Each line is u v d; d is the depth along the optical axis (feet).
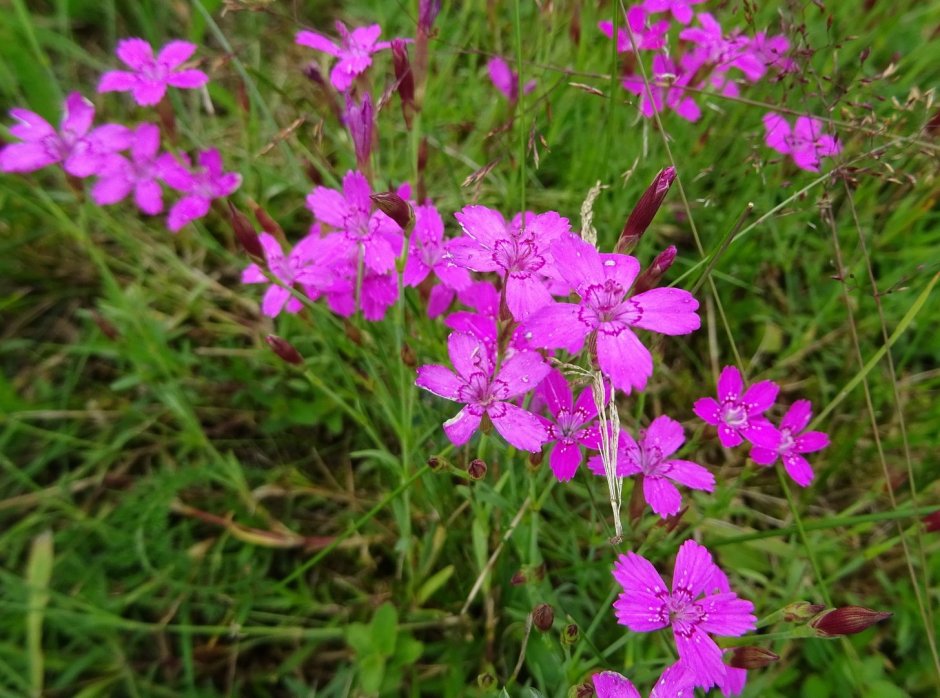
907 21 0.61
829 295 0.53
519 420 0.30
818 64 0.53
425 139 0.39
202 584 0.41
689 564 0.29
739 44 0.46
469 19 0.63
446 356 0.43
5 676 0.38
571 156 0.58
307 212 0.57
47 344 0.47
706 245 0.55
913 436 0.46
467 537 0.42
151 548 0.41
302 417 0.47
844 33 0.54
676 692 0.28
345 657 0.40
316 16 0.66
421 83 0.38
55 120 0.56
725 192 0.56
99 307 0.52
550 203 0.54
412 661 0.37
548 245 0.30
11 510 0.43
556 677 0.36
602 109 0.54
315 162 0.44
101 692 0.38
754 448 0.34
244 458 0.47
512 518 0.37
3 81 0.55
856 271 0.50
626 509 0.42
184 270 0.51
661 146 0.51
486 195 0.55
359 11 0.65
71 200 0.52
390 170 0.51
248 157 0.52
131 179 0.43
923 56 0.56
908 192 0.51
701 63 0.48
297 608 0.41
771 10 0.54
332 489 0.46
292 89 0.62
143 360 0.46
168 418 0.48
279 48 0.65
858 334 0.51
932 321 0.51
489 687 0.31
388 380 0.46
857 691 0.38
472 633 0.40
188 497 0.44
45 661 0.38
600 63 0.54
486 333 0.33
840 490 0.47
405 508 0.39
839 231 0.53
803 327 0.53
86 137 0.43
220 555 0.41
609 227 0.51
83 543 0.41
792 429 0.36
